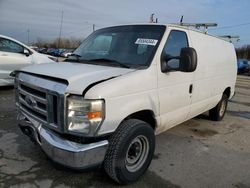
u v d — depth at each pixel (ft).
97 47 14.26
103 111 9.74
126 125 10.84
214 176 13.04
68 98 9.61
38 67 12.16
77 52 14.92
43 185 11.30
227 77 21.02
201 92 16.57
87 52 14.35
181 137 18.19
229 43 21.80
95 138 10.03
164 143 16.89
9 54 28.02
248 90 46.24
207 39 17.37
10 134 16.47
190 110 15.62
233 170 13.79
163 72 12.51
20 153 13.93
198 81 15.93
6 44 28.02
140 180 12.16
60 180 11.71
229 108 28.99
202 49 16.39
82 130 9.59
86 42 15.43
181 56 11.73
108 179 11.84
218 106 21.67
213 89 18.52
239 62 100.94
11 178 11.65
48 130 10.58
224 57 20.08
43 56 31.24
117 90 10.19
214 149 16.43
